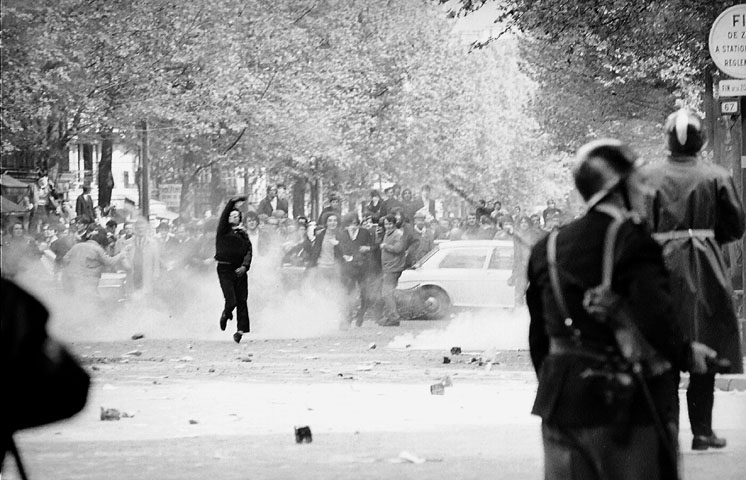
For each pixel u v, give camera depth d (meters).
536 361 12.12
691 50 63.88
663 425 12.22
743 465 19.16
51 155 91.75
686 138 18.86
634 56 78.19
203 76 95.75
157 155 109.06
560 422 11.60
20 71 82.56
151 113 90.56
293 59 104.75
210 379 33.88
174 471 19.77
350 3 124.56
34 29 82.88
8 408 9.09
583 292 11.62
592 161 11.86
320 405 27.77
